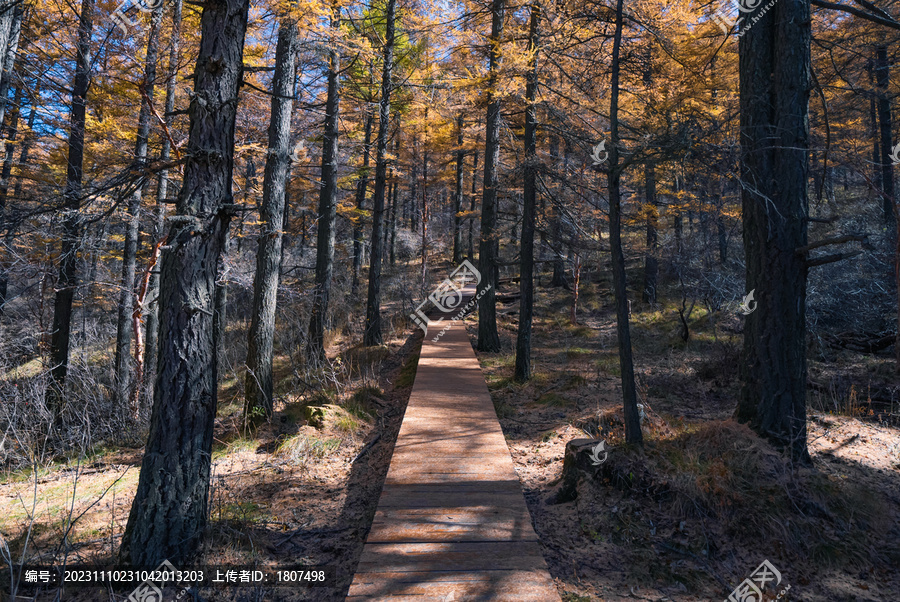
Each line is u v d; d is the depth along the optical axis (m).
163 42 8.93
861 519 4.64
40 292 8.83
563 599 3.87
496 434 6.79
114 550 4.49
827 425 6.62
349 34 11.19
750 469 5.13
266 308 8.07
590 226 12.70
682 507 4.82
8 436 7.23
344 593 3.97
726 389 8.61
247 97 11.03
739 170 5.63
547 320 17.27
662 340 13.19
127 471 6.75
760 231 5.79
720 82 9.32
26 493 6.03
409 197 36.47
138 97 8.64
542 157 10.56
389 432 7.93
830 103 11.96
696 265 13.69
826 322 11.29
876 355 9.64
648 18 6.76
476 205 28.31
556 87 10.24
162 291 4.43
